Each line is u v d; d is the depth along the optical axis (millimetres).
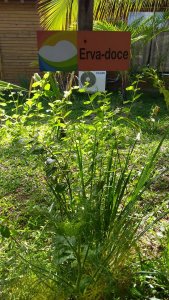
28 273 1447
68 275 1399
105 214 1512
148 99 6340
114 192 1543
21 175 2932
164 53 6887
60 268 1411
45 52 1413
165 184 2703
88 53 1433
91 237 1450
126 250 1459
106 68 1467
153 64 6945
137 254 1694
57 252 1268
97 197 1456
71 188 1596
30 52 7129
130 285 1511
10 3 6684
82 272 1374
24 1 6609
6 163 3199
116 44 1438
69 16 3438
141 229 1971
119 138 1571
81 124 1522
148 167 1495
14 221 2027
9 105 4969
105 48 1438
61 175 1443
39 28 6902
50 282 1416
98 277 1378
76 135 1622
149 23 5484
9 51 7090
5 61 7164
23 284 1418
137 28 5309
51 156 1505
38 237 1648
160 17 5531
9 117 1521
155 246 1886
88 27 1664
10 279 1403
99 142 1542
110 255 1403
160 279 1549
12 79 7312
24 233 1849
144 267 1576
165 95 1565
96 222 1463
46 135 1548
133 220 1626
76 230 1236
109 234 1461
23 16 6816
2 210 2359
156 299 1456
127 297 1475
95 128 1502
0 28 6895
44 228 1621
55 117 1466
